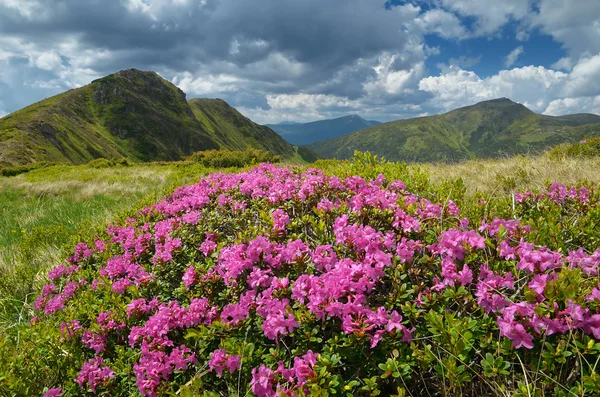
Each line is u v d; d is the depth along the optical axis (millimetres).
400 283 2705
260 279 2971
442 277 2730
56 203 13922
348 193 4383
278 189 5039
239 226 4742
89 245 5871
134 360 3271
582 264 2488
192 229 5074
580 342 2068
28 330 3816
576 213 3916
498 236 2865
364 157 7109
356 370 2445
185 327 3266
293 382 2283
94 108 183875
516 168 8594
